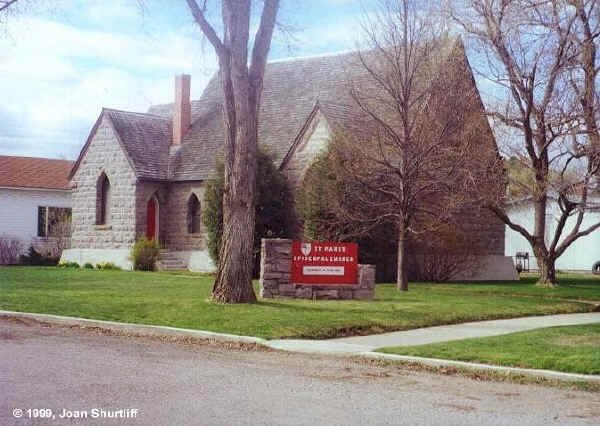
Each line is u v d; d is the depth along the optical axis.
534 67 26.28
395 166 24.84
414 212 26.61
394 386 10.58
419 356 12.85
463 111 24.59
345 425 8.20
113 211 37.12
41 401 8.85
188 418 8.27
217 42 18.98
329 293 21.75
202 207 35.97
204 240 35.66
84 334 15.15
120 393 9.42
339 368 12.01
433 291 25.91
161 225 37.41
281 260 21.59
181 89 38.88
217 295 19.08
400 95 24.08
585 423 8.67
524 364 12.03
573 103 25.77
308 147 31.83
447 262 32.47
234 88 19.02
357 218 26.80
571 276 39.88
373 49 25.59
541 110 26.33
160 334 15.52
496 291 26.75
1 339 13.83
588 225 46.25
